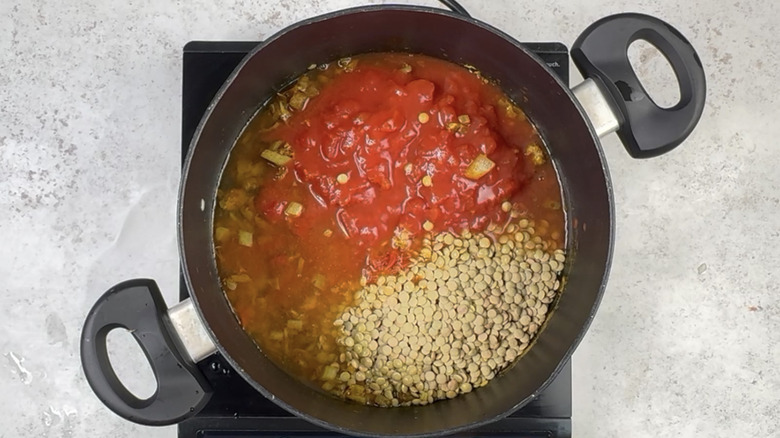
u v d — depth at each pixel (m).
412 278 0.49
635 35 0.47
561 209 0.51
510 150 0.50
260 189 0.49
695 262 0.58
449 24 0.46
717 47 0.59
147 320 0.45
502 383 0.49
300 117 0.50
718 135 0.59
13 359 0.57
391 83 0.49
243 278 0.49
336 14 0.45
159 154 0.58
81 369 0.57
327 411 0.46
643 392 0.58
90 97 0.58
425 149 0.48
